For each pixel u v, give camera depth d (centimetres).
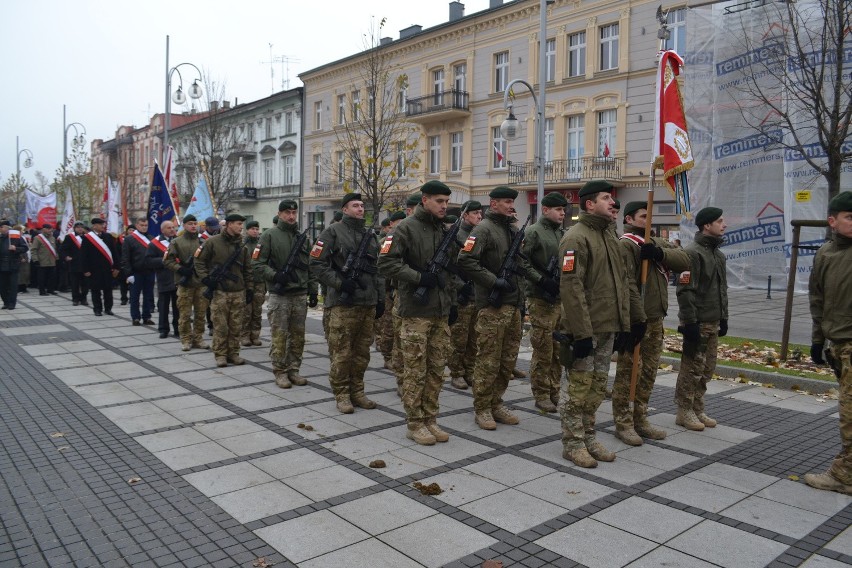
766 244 1894
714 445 573
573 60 2600
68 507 430
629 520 413
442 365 582
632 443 570
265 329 1276
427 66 3138
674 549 375
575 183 2512
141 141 5975
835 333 472
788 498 454
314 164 4009
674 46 2284
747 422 652
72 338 1129
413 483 471
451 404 712
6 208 5744
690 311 598
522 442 573
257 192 4594
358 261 660
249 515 417
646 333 586
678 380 629
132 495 449
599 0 2456
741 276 1944
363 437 581
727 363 909
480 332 610
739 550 375
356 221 680
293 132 4197
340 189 3675
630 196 2402
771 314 1503
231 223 883
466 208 767
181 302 1005
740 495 457
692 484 477
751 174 1886
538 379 688
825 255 486
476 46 2931
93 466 505
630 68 2377
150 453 536
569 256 500
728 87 1856
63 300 1812
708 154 1939
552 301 666
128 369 871
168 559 361
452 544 378
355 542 380
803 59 1072
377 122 2372
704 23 1917
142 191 5825
